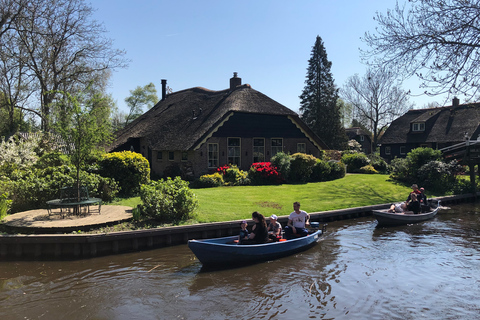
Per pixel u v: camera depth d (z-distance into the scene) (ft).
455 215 54.60
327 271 29.37
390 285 26.48
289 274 28.66
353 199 57.41
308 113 165.78
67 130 37.37
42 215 38.42
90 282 26.68
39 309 22.36
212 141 75.05
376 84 160.45
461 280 27.48
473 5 38.27
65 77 97.81
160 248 35.24
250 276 28.19
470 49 38.50
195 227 37.40
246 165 80.23
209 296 24.44
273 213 44.88
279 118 85.46
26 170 50.93
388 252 34.60
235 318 21.44
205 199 49.78
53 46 93.35
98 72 101.14
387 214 45.62
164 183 41.68
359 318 21.44
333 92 161.58
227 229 39.68
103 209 41.57
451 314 21.95
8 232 33.65
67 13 92.27
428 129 144.46
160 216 38.40
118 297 24.18
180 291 25.22
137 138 96.37
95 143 39.09
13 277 27.61
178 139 77.41
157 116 101.60
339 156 95.25
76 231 33.91
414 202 50.06
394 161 89.66
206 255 29.43
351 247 36.40
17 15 82.43
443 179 71.41
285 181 71.82
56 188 43.86
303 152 89.97
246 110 77.92
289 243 33.14
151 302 23.47
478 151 71.20
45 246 32.37
